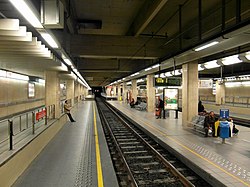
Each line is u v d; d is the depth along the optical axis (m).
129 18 11.65
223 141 9.31
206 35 11.82
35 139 7.30
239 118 18.22
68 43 11.52
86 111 24.39
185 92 13.22
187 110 13.05
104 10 10.55
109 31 14.17
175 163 7.74
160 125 14.20
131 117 18.53
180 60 12.03
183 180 6.13
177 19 11.04
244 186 5.07
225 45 8.19
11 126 5.71
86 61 20.72
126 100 42.22
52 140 9.95
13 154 5.26
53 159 7.11
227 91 31.12
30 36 5.79
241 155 7.50
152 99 23.12
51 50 8.20
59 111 13.39
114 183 5.24
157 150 9.45
